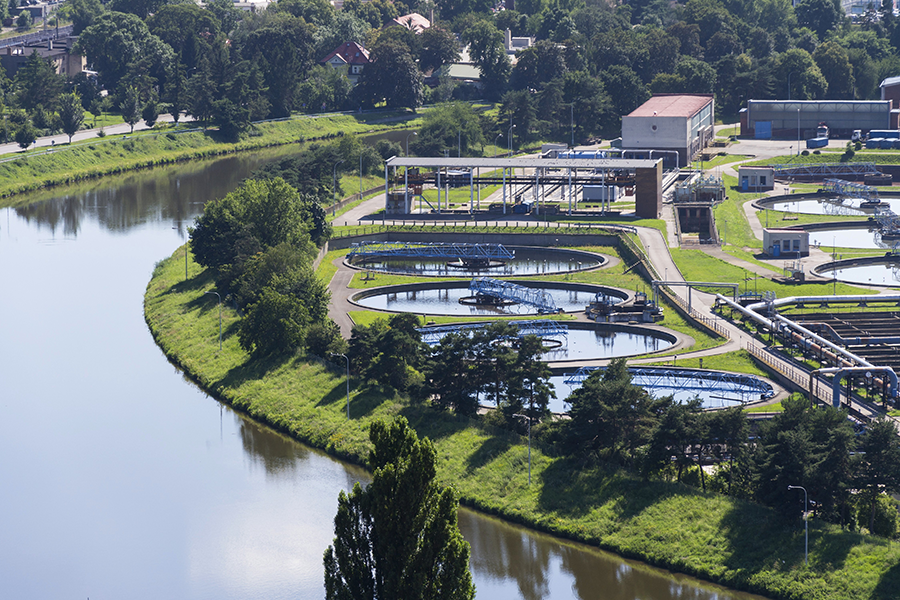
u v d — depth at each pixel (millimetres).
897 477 143375
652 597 140500
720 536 147000
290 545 156750
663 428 155375
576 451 165875
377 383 196125
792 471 144125
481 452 172000
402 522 102250
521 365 178125
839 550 139375
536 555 151125
